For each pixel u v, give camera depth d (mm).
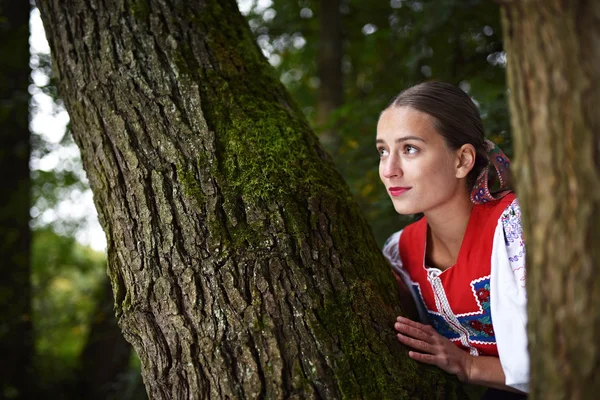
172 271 1362
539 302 863
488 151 1538
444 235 1614
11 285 3693
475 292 1518
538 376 874
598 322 792
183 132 1521
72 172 4527
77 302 4371
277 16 4836
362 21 4727
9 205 3717
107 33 1693
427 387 1317
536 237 854
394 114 1487
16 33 3570
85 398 3896
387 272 1601
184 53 1664
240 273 1327
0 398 3480
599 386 797
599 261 786
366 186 2861
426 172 1460
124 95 1604
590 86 769
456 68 3594
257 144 1533
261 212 1409
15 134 3699
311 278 1351
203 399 1251
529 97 833
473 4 3049
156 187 1452
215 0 1896
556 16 783
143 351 1373
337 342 1271
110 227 1506
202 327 1298
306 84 5578
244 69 1752
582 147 779
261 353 1241
